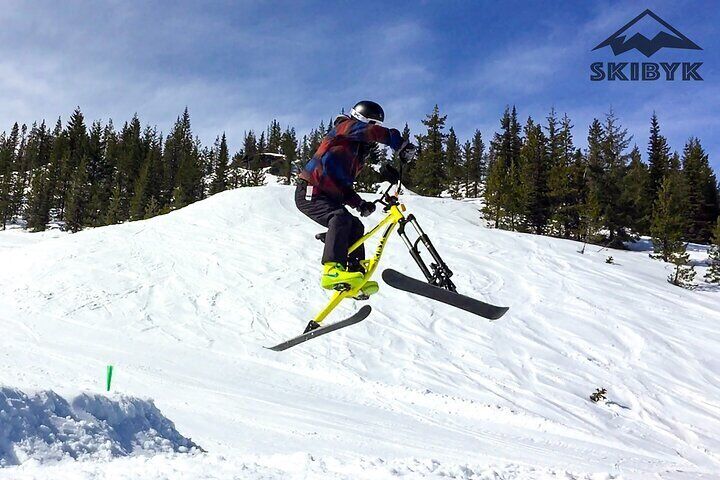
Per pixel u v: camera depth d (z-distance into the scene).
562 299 18.86
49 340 13.40
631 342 16.19
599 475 4.89
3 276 19.11
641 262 26.44
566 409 12.36
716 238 30.95
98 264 19.78
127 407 4.91
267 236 22.84
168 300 17.16
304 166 5.00
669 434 11.73
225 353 13.83
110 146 78.62
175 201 57.50
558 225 37.25
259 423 8.53
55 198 64.38
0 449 3.72
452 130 66.19
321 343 14.77
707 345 16.16
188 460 3.81
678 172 50.12
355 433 8.72
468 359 14.55
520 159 47.16
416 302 17.72
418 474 3.94
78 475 3.35
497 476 4.28
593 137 43.34
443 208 34.06
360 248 4.94
